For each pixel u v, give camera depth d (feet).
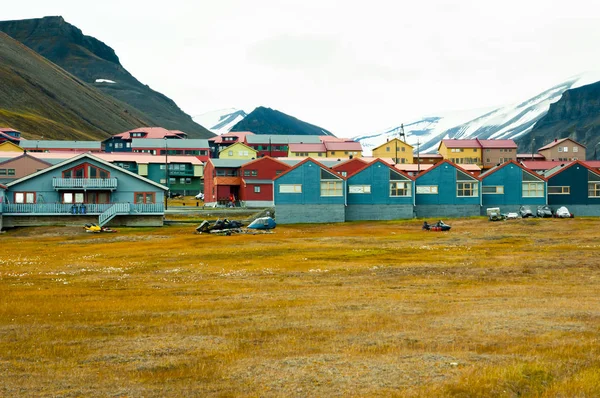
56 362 60.23
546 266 131.64
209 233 246.68
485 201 326.65
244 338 69.05
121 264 148.77
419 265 137.80
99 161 287.07
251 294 100.99
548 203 327.88
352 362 58.08
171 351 63.62
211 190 443.73
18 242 218.38
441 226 246.68
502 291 99.71
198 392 50.70
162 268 140.36
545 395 48.78
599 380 51.34
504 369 53.62
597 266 130.31
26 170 370.94
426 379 52.65
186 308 88.28
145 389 51.65
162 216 282.56
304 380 53.11
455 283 110.83
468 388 49.75
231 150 611.06
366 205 318.45
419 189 324.60
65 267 143.64
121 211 278.05
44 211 274.36
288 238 221.05
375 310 83.71
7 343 68.03
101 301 95.25
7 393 50.98
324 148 640.17
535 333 68.03
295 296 97.91
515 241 196.13
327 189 312.09
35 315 84.02
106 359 61.16
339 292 101.71
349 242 201.26
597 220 278.87
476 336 67.10
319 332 70.90
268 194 395.55
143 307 89.30
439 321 75.31
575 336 66.39
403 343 65.00
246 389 51.16
